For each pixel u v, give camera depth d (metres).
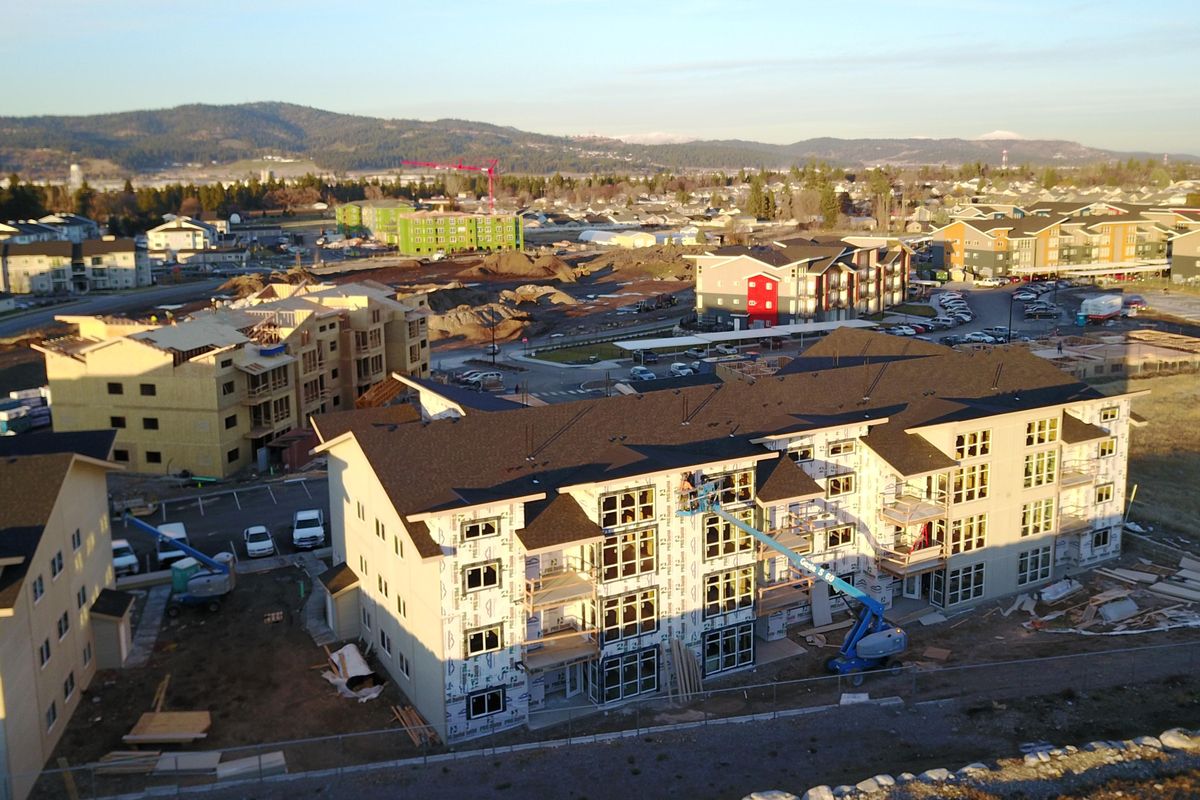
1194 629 56.16
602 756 43.03
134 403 86.19
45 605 43.91
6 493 44.75
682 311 184.75
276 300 106.31
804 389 61.00
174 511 76.44
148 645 53.81
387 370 114.00
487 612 45.16
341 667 50.19
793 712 47.06
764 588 53.16
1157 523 73.19
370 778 41.06
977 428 58.16
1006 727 45.69
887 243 182.12
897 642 51.59
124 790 40.56
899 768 42.22
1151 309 158.00
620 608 47.88
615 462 49.16
